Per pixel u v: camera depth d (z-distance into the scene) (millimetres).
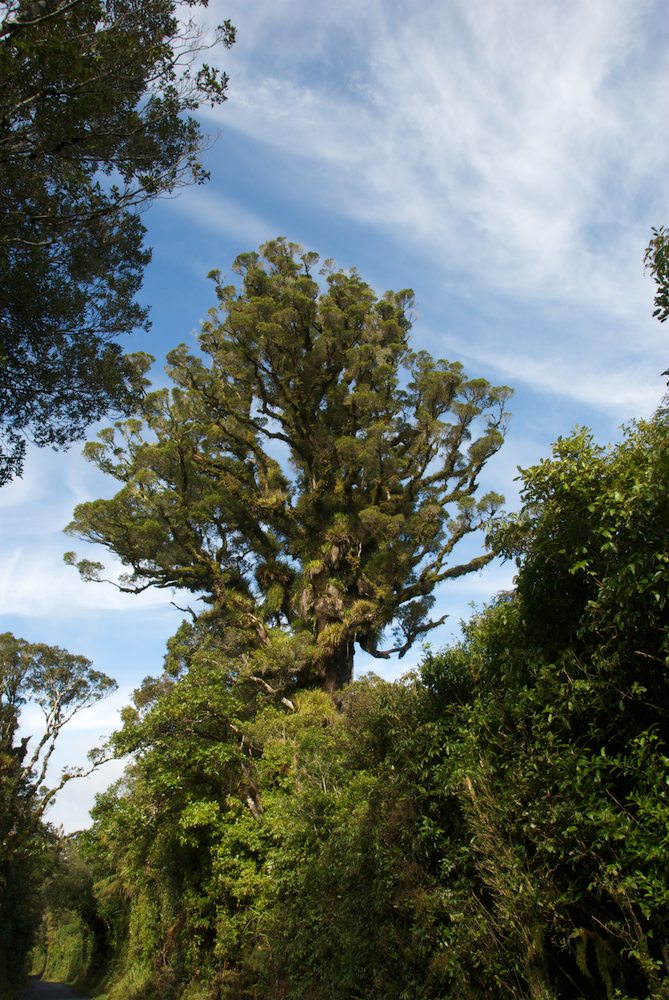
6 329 8648
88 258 9109
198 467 26047
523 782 5969
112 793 19375
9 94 7406
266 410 26641
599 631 5434
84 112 7742
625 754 5488
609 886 4871
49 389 9359
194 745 16734
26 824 31719
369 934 8672
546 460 5867
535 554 6078
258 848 15039
